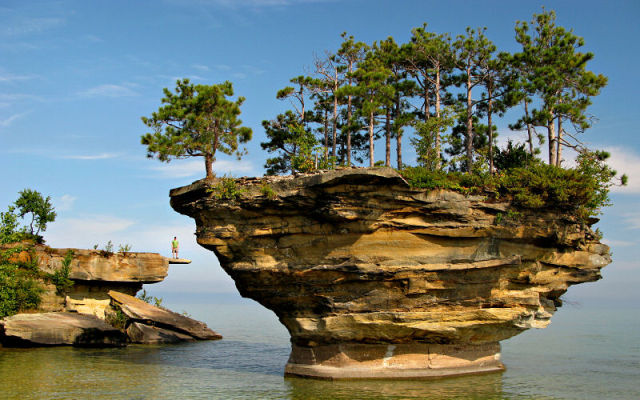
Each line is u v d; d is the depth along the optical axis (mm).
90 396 28500
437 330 31391
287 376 33844
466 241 32031
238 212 32094
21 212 59438
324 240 31703
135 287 59344
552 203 32594
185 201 34562
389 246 31453
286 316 33250
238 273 33000
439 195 31359
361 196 30422
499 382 32062
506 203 32250
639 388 31844
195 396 28344
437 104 41438
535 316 33750
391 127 44812
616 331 79938
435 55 41719
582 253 34219
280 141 50812
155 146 34719
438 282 31594
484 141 46219
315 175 30203
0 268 46969
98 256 54688
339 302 31594
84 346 48281
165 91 37281
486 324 32312
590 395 29812
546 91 38406
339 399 27250
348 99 45500
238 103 37688
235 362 41438
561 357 46250
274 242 32375
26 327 46094
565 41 39844
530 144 42875
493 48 40688
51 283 52531
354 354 32281
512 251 32625
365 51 45781
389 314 30953
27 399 27797
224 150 35938
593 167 34844
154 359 42312
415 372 32219
